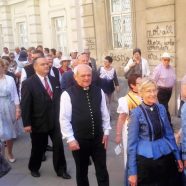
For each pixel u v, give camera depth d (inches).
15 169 225.8
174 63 363.9
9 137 233.0
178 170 139.1
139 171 135.4
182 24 351.3
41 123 199.6
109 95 340.5
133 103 166.7
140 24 418.6
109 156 237.5
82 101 158.7
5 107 231.8
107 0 476.1
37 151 207.9
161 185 136.9
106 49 486.0
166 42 371.6
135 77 165.9
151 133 135.9
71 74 219.6
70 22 587.2
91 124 158.6
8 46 821.2
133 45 432.5
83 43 531.5
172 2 356.8
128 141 137.9
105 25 480.4
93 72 232.2
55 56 473.7
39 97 197.3
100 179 162.2
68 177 205.5
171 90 307.1
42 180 205.9
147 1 388.8
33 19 696.4
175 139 146.3
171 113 356.5
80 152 161.2
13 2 770.8
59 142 203.0
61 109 158.7
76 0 546.0
